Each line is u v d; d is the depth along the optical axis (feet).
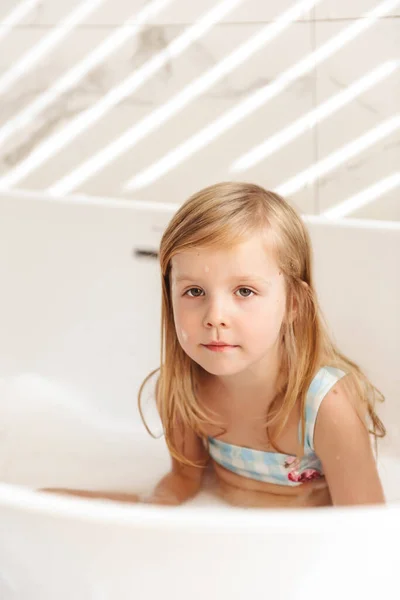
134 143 5.03
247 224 2.89
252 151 4.74
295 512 2.02
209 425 3.35
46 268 4.69
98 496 3.43
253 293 2.90
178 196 5.02
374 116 4.40
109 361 4.59
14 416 4.59
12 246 4.75
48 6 4.98
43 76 5.15
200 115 4.80
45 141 5.29
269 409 3.21
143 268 4.46
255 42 4.54
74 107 5.13
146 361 4.53
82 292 4.62
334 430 3.10
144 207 4.43
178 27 4.68
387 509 2.03
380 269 4.03
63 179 5.32
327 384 3.13
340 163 4.56
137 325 4.53
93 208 4.54
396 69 4.27
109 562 2.14
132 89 4.92
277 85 4.56
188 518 2.01
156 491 3.51
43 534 2.15
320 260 4.16
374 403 3.58
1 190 4.83
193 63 4.72
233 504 3.49
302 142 4.60
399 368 4.03
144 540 2.04
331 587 2.16
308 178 4.66
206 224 2.88
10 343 4.79
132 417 4.53
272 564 2.07
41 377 4.72
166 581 2.15
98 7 4.85
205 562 2.08
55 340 4.70
